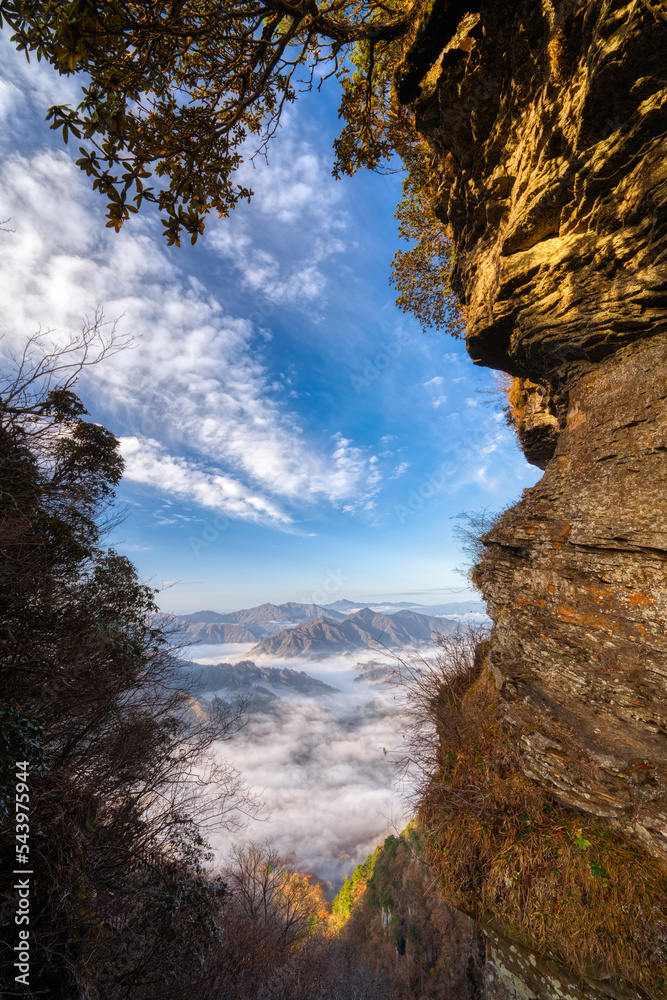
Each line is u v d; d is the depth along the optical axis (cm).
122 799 669
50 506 652
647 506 498
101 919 550
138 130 361
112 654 675
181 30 355
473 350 838
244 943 1194
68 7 266
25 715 445
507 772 547
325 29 477
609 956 374
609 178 505
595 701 506
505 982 498
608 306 554
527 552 654
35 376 512
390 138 849
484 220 759
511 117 613
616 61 427
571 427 651
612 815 438
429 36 614
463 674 773
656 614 470
